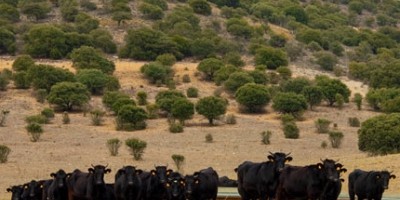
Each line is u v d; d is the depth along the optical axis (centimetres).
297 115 18500
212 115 17200
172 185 5738
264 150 14150
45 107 18600
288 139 15512
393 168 9000
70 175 5884
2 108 18138
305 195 5378
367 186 5975
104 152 13562
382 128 12525
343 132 16625
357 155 12594
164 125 17062
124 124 16500
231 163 12562
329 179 5234
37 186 6400
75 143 14612
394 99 18975
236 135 16000
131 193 5650
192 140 15250
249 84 19538
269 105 19650
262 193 5644
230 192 6869
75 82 19562
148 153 13538
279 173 5553
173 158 11738
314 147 14525
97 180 5644
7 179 10581
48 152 13450
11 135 15325
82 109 18725
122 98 17825
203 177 5881
